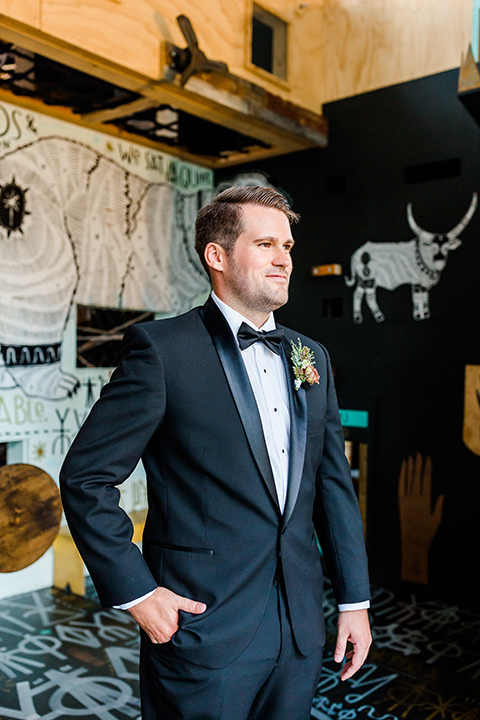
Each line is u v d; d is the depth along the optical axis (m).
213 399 1.35
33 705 2.54
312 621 1.37
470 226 3.90
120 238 4.46
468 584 3.87
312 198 4.66
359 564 1.52
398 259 4.22
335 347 4.54
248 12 3.99
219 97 3.69
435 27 4.05
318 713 2.54
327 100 4.59
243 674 1.27
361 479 4.32
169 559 1.33
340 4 4.52
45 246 3.98
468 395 3.88
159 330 1.39
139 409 1.30
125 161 4.49
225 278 1.43
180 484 1.35
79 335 4.34
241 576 1.30
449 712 2.56
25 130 3.87
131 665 2.91
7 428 3.79
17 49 3.07
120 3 3.21
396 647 3.22
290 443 1.41
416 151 4.13
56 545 3.98
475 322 3.88
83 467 1.29
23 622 3.41
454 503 3.95
